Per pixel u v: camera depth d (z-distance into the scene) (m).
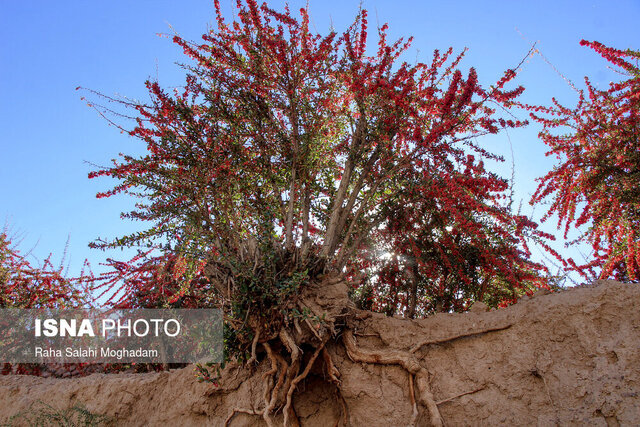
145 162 3.04
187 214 3.02
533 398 2.28
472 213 3.29
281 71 3.19
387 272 3.73
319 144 3.39
